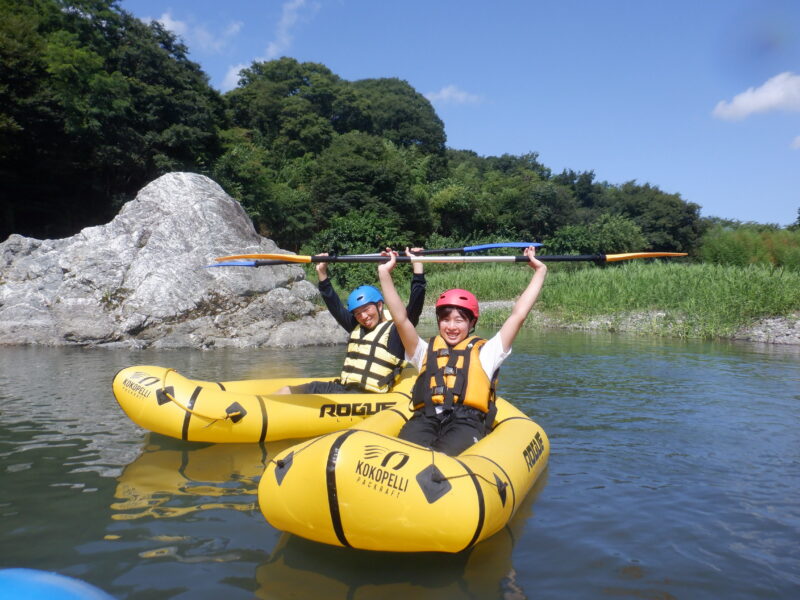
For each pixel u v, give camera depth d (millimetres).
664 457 4078
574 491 3445
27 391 6129
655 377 7102
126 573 2439
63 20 24125
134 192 26047
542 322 14320
